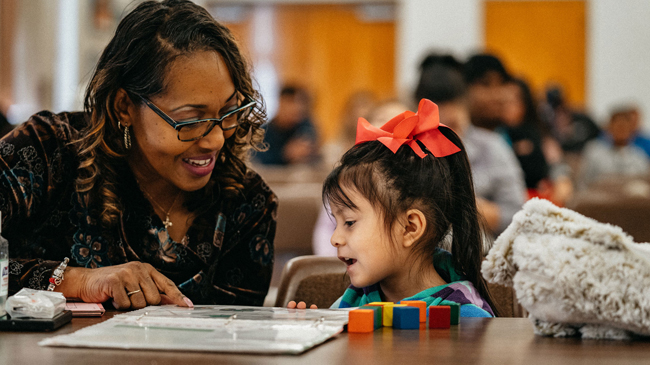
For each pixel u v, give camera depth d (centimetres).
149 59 116
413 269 117
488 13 905
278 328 82
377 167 115
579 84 901
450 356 71
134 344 74
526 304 81
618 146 725
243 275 141
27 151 125
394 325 87
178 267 131
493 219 252
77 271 114
